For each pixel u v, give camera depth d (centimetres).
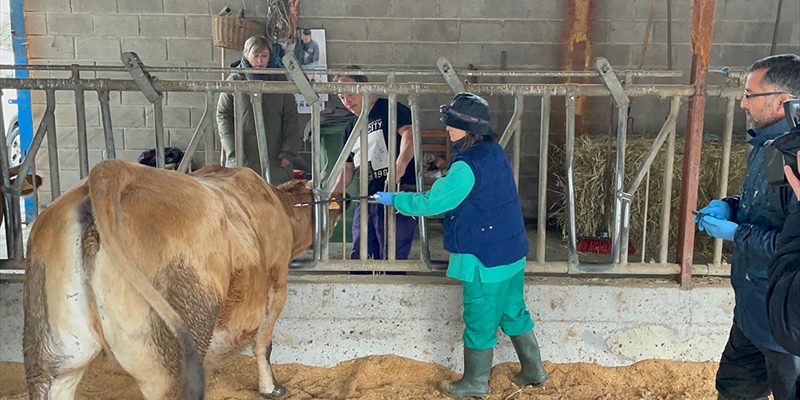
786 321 168
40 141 346
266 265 270
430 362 354
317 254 354
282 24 592
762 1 623
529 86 341
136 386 321
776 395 229
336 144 510
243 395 319
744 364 253
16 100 629
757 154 225
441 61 336
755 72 216
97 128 637
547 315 352
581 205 536
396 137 372
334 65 632
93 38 624
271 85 342
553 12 626
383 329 354
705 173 485
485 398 323
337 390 336
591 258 475
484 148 298
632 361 353
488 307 306
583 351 354
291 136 520
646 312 351
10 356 343
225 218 227
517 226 306
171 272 202
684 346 352
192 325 208
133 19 622
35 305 201
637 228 512
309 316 353
